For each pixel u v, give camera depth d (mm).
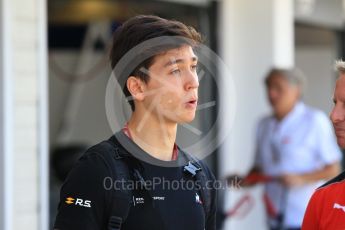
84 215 6180
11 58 12828
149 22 6605
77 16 23812
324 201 7613
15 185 12961
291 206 15586
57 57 28359
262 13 18984
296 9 21141
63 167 25547
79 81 28875
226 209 17172
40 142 13383
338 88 7461
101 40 26766
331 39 25672
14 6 12898
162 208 6434
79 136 29141
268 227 16172
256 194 18734
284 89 15820
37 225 13359
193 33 6668
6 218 12750
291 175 15453
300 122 15898
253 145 18625
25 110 13133
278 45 19016
